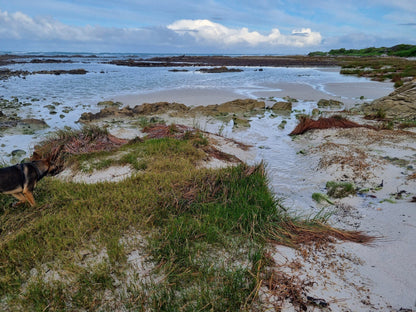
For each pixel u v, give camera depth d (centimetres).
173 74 4056
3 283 346
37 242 422
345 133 1086
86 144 946
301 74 4212
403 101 1423
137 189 585
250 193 581
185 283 358
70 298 332
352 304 337
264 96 2280
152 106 1678
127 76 3669
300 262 409
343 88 2648
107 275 358
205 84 2967
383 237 479
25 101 1938
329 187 707
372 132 1063
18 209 531
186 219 492
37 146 953
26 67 4928
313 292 352
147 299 330
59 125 1357
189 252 404
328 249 444
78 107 1780
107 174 770
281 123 1439
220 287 346
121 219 480
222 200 574
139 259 398
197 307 317
